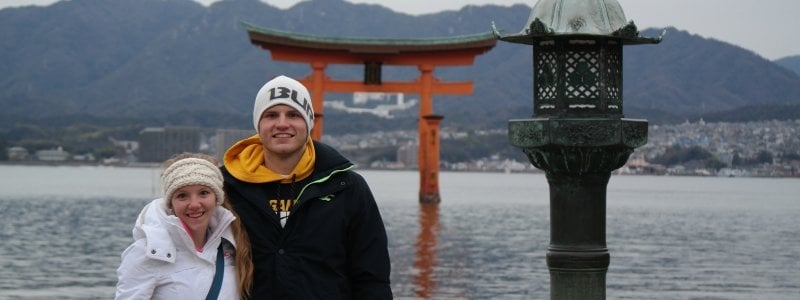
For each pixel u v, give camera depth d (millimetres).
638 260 28672
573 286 6453
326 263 5352
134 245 5211
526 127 6457
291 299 5277
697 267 26672
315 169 5477
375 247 5512
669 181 194250
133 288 5156
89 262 25812
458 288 20781
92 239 33906
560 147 6332
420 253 28781
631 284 22484
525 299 19312
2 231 37438
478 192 104875
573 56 6398
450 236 36281
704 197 99625
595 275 6465
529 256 28594
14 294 19406
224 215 5258
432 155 56875
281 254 5316
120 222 44438
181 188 5184
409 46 52906
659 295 20594
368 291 5500
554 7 6477
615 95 6539
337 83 53344
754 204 81000
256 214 5363
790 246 35094
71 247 30562
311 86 53062
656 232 43344
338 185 5449
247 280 5246
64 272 23359
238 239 5281
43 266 24641
